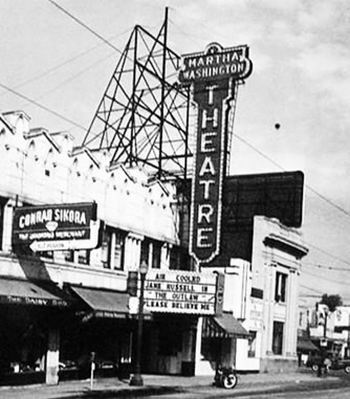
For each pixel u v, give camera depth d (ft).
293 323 178.40
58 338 98.48
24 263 92.48
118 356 113.70
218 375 112.98
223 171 132.05
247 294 151.33
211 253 130.62
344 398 103.76
